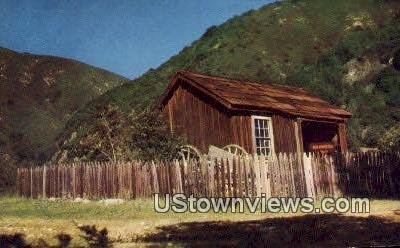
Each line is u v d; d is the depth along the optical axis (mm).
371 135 36875
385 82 42750
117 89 64750
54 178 19562
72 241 8453
